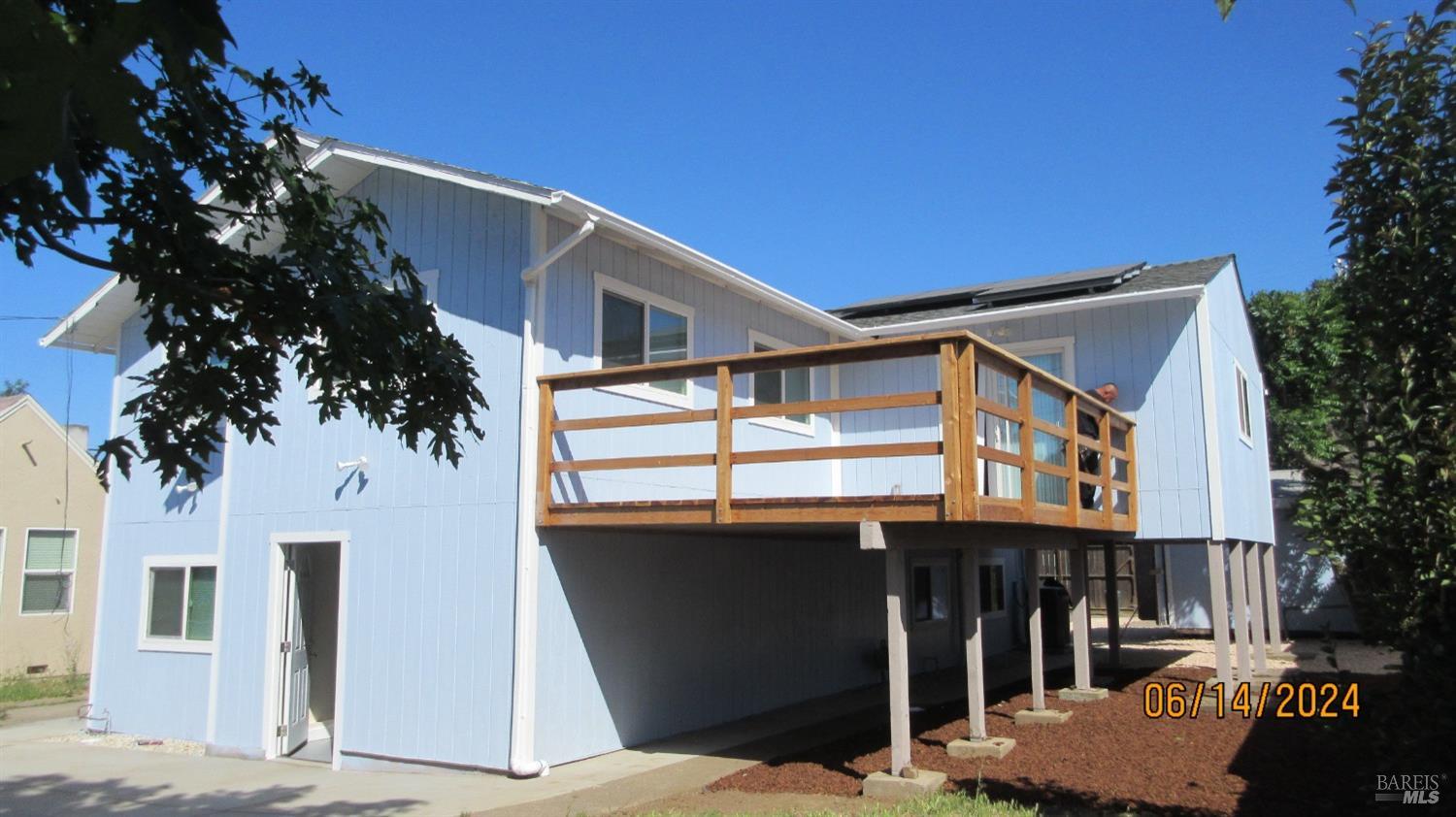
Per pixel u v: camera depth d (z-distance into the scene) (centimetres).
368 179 1050
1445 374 357
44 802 825
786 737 1037
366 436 999
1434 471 350
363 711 955
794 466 1284
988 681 1393
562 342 932
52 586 1873
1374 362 375
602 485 960
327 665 1169
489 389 924
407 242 1009
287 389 1073
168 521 1177
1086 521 941
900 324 1347
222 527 1098
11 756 1053
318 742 1112
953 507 700
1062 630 1712
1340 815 609
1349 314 387
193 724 1112
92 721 1194
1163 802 670
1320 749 791
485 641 891
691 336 1112
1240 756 802
